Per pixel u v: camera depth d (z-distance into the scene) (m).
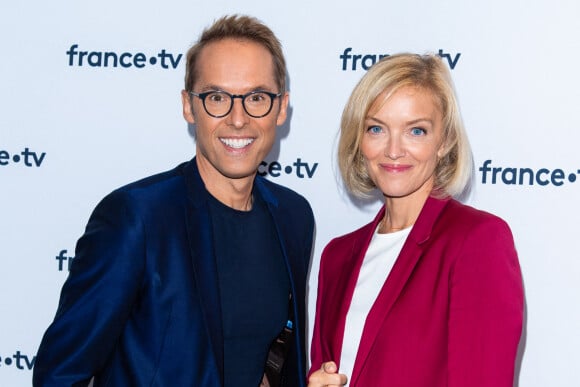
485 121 2.19
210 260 1.55
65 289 1.52
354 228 2.30
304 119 2.30
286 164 2.32
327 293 1.77
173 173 1.66
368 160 1.61
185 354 1.49
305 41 2.27
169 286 1.50
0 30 2.37
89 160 2.36
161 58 2.32
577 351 2.17
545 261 2.18
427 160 1.56
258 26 1.63
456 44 2.19
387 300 1.50
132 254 1.48
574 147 2.14
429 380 1.42
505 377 1.36
